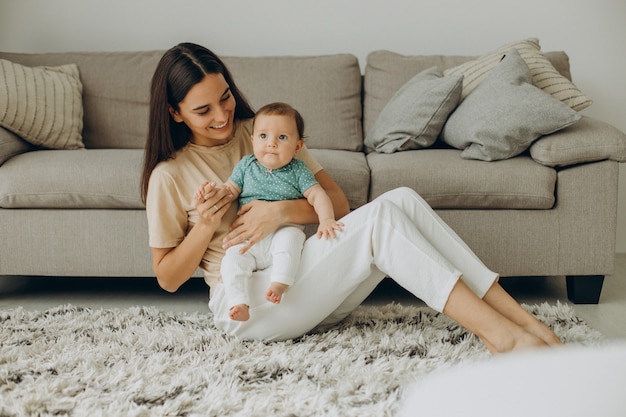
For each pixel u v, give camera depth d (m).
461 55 3.40
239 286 1.70
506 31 3.38
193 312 2.39
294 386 1.58
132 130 3.05
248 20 3.42
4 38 3.46
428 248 1.66
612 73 3.37
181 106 1.80
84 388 1.59
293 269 1.71
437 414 1.09
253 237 1.75
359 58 3.44
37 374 1.68
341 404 1.49
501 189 2.37
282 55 3.44
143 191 1.90
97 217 2.42
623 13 3.32
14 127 2.67
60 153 2.58
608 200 2.38
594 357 1.05
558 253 2.41
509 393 1.01
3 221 2.44
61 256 2.44
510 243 2.40
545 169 2.39
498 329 1.59
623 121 3.39
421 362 1.70
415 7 3.38
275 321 1.78
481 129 2.43
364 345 1.85
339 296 1.76
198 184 1.85
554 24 3.35
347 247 1.71
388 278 2.81
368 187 2.44
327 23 3.41
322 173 2.07
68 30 3.45
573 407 0.92
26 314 2.24
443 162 2.43
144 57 3.14
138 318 2.17
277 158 1.82
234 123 2.01
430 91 2.66
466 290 1.64
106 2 3.43
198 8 3.42
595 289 2.45
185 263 1.78
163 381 1.63
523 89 2.48
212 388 1.57
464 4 3.37
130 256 2.43
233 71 3.10
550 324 2.06
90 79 3.07
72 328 2.07
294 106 3.04
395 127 2.70
